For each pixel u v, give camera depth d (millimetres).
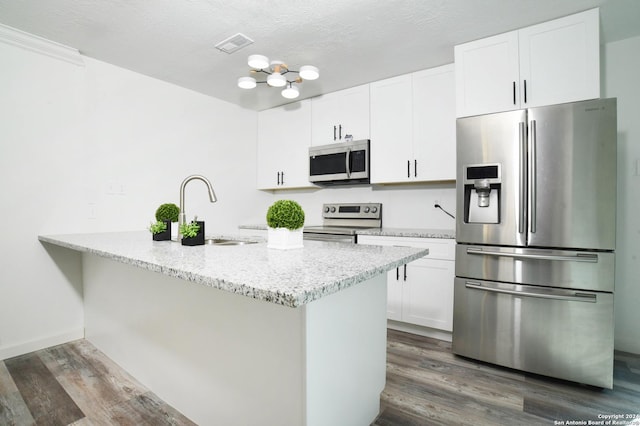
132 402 1631
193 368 1436
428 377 1909
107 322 2125
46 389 1754
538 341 1902
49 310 2322
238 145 3725
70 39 2256
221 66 2699
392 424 1474
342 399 1191
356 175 3119
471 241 2105
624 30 2164
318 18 2016
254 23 2070
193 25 2092
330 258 1235
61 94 2363
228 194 3607
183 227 1723
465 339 2137
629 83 2279
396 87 2930
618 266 2316
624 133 2297
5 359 2113
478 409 1593
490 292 2043
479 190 2082
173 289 1533
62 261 2385
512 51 2121
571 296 1793
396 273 2646
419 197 3139
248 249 1513
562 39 1972
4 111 2117
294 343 1031
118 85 2689
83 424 1476
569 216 1812
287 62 2637
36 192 2258
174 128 3092
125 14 1966
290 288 769
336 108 3297
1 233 2115
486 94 2199
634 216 2270
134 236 2223
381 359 1490
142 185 2852
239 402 1222
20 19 2010
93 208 2541
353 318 1250
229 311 1250
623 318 2305
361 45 2361
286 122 3691
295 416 1036
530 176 1901
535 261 1906
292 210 1501
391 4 1875
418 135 2822
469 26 2096
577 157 1789
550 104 1995
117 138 2686
